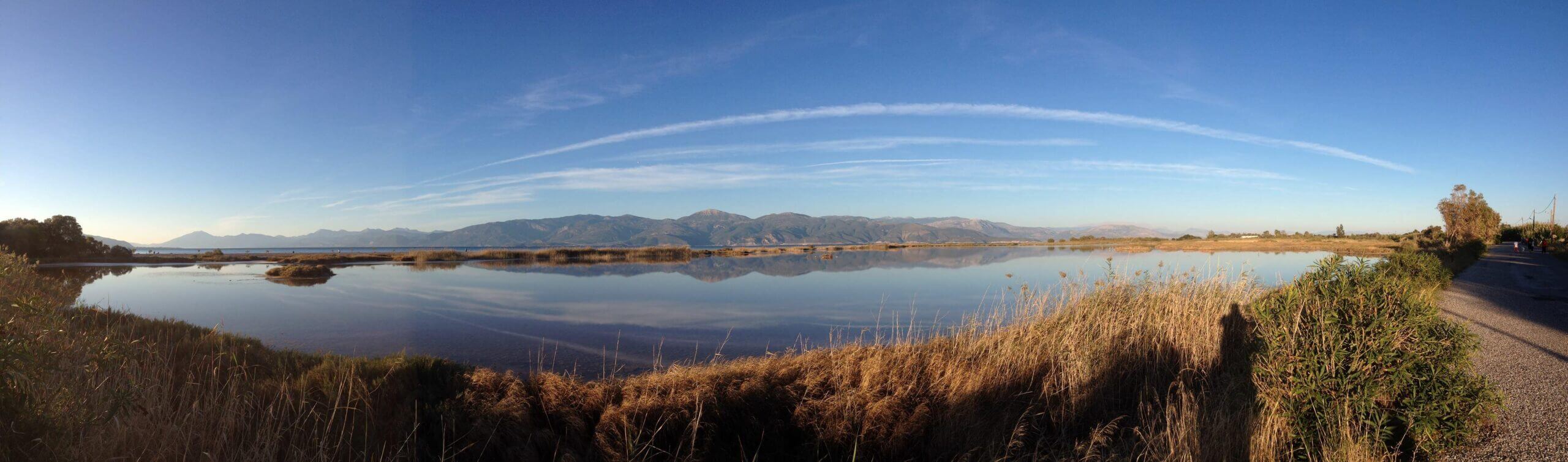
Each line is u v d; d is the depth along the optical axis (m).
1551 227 53.16
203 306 19.56
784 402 7.59
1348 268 6.24
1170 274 11.23
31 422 3.58
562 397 7.36
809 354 9.42
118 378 5.43
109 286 28.17
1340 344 5.27
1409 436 5.41
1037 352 8.31
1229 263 11.65
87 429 4.30
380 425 6.34
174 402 6.00
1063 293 11.09
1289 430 5.32
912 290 24.28
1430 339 5.49
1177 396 6.73
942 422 7.24
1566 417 5.99
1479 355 8.72
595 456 6.35
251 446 5.20
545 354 11.88
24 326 4.24
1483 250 38.78
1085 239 160.38
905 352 8.88
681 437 6.65
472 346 12.73
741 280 30.25
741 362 9.27
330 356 8.90
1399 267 16.30
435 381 7.95
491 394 7.23
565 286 27.00
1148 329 8.72
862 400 7.42
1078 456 5.89
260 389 6.77
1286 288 6.36
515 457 6.15
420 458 5.91
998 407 7.39
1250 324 9.20
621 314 17.67
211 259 59.06
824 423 7.15
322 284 28.55
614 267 44.84
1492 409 5.70
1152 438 5.49
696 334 14.22
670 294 23.25
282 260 56.78
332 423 6.17
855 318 16.66
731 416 7.23
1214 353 8.25
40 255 53.19
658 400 7.17
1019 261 48.47
